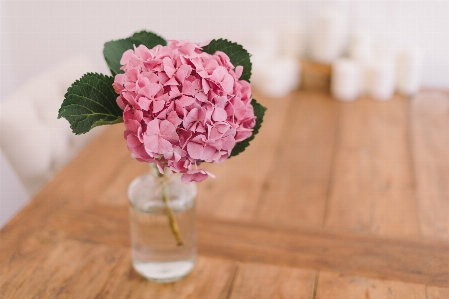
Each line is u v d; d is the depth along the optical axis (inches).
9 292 31.3
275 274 32.4
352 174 40.1
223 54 28.8
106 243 34.1
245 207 36.8
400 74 50.6
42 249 33.6
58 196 37.3
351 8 54.2
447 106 49.1
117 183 38.7
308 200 37.5
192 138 28.0
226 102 28.3
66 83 44.2
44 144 41.0
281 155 42.1
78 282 32.0
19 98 40.1
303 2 54.8
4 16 60.4
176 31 58.4
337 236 34.7
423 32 53.9
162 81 27.9
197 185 38.6
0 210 56.0
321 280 32.1
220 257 33.4
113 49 30.2
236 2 55.9
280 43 54.6
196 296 31.4
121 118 29.0
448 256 33.4
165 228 31.4
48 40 61.1
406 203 37.3
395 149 42.9
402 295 31.3
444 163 41.3
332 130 45.4
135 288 31.8
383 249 33.8
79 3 58.6
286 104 49.4
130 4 57.8
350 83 49.6
